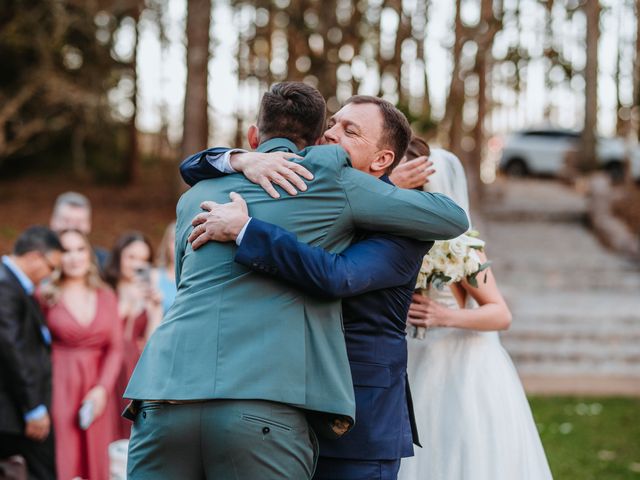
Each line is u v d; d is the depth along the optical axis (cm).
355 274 220
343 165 231
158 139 2428
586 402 800
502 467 293
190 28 1394
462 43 1512
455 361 306
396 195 231
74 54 1656
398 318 249
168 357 216
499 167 2494
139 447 220
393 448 240
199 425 209
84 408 448
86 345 461
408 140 255
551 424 704
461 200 315
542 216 1744
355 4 1647
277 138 246
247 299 216
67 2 1516
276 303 217
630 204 1709
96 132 1848
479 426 297
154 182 2053
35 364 425
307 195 224
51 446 445
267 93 253
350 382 225
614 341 1016
